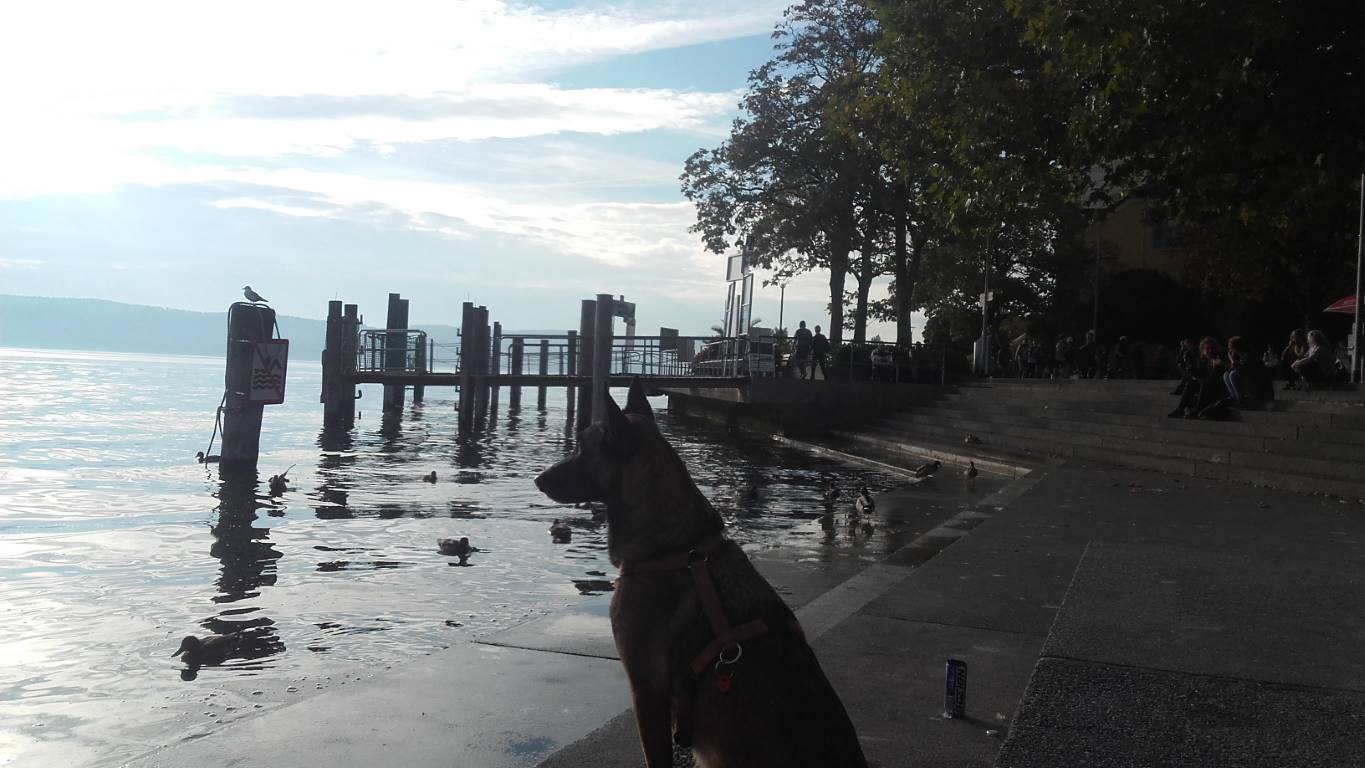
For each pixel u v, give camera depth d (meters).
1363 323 19.28
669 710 3.01
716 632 2.84
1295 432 15.98
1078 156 14.71
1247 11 11.69
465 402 31.69
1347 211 19.61
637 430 3.18
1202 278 37.94
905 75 17.81
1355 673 4.55
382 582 9.19
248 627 7.55
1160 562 7.50
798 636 2.88
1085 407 23.70
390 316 38.38
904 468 21.28
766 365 33.22
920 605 6.68
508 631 6.41
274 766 4.10
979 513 12.23
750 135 39.09
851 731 2.75
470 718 4.70
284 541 11.27
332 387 32.25
